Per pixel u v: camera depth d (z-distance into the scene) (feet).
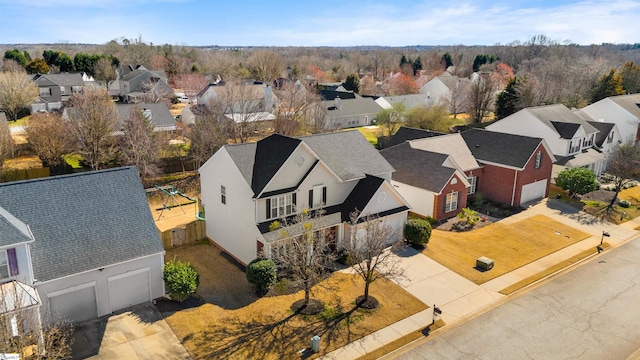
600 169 173.88
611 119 193.57
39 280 65.77
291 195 93.20
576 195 146.00
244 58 563.48
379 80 507.71
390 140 166.91
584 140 166.71
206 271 91.50
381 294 84.28
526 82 248.93
